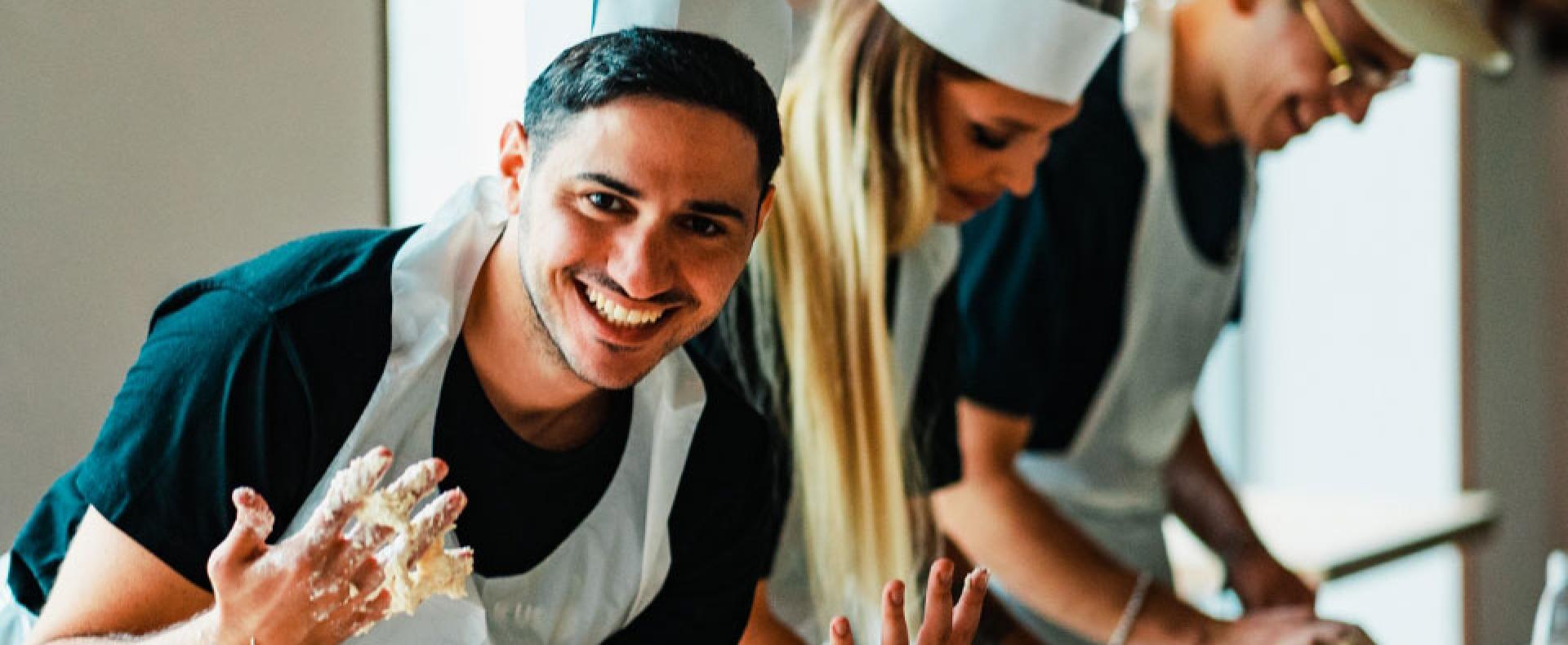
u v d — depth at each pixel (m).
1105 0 1.53
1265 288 4.32
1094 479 2.29
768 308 1.54
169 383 1.08
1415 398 4.28
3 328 1.48
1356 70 1.97
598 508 1.29
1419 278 4.30
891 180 1.54
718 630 1.40
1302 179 4.31
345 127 1.70
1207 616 1.93
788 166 1.52
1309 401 4.31
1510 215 4.83
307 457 1.12
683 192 1.03
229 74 1.60
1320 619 1.88
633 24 1.30
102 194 1.53
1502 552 4.86
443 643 1.24
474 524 1.23
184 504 1.07
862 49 1.50
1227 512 2.36
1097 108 1.98
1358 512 3.46
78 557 1.09
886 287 1.63
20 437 1.50
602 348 1.06
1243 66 2.03
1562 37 5.00
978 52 1.49
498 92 1.73
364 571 0.96
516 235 1.13
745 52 1.34
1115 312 2.08
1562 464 5.31
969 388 1.94
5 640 1.28
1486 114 4.62
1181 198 2.14
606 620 1.33
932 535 1.75
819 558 1.61
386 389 1.14
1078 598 1.94
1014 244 1.93
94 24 1.51
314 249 1.17
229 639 0.95
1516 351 4.90
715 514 1.36
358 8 1.70
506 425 1.21
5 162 1.47
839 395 1.56
